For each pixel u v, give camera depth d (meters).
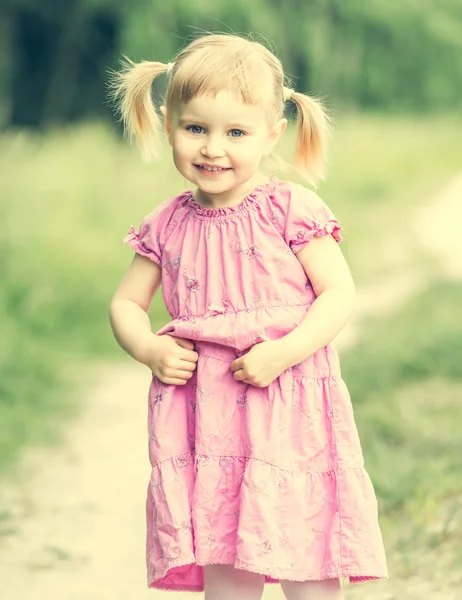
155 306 13.64
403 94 49.62
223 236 4.31
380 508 6.34
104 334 12.47
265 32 36.03
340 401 4.29
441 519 6.09
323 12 43.28
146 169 20.81
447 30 49.00
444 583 5.38
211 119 4.14
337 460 4.25
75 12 37.69
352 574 4.17
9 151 18.50
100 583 5.77
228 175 4.20
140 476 7.66
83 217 16.20
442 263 17.05
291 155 4.77
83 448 8.38
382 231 20.03
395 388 9.23
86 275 13.66
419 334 11.05
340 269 4.33
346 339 12.06
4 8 37.50
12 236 13.88
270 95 4.23
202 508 4.18
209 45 4.23
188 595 5.62
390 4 47.16
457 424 7.97
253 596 4.30
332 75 44.06
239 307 4.27
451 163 31.31
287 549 4.15
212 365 4.25
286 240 4.30
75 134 22.45
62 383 10.43
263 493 4.11
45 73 38.91
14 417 8.98
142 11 34.38
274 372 4.15
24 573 5.91
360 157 30.22
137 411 9.57
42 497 7.21
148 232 4.50
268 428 4.17
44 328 12.48
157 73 4.55
